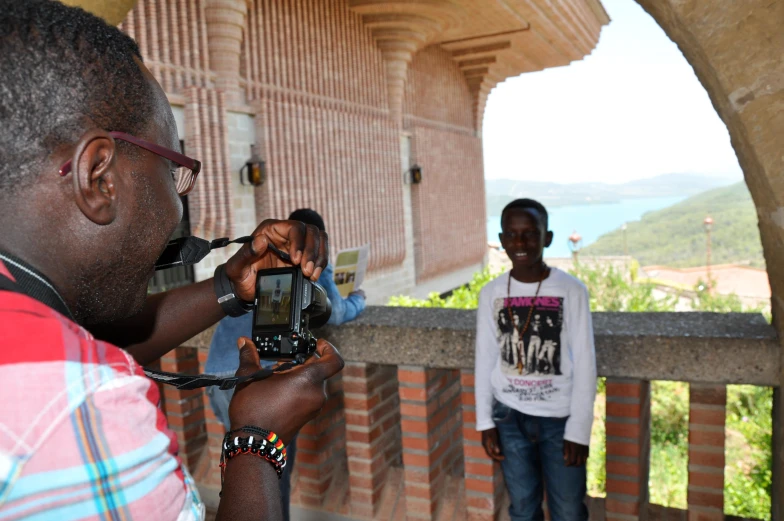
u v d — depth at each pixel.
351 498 2.80
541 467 2.35
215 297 1.13
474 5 10.75
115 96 0.64
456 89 15.17
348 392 2.73
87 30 0.63
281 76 9.16
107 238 0.64
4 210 0.58
